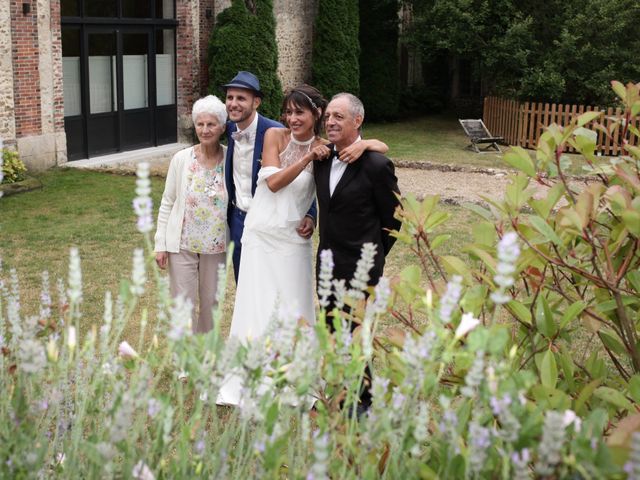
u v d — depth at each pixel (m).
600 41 18.67
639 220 2.29
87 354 2.15
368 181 4.05
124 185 12.77
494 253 2.68
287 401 2.15
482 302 2.48
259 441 1.93
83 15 14.70
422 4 20.91
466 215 10.84
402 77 26.36
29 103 13.28
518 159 2.75
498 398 1.82
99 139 15.45
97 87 15.34
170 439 2.01
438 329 1.92
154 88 16.70
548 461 1.59
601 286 2.67
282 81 20.61
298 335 2.08
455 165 14.99
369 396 3.85
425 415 1.87
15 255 8.47
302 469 2.04
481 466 1.71
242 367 2.04
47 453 2.20
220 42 17.33
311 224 4.48
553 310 2.96
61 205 11.16
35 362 1.87
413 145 18.30
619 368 2.83
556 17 19.19
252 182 4.68
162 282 2.12
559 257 2.58
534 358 2.71
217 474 1.96
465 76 26.64
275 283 4.39
